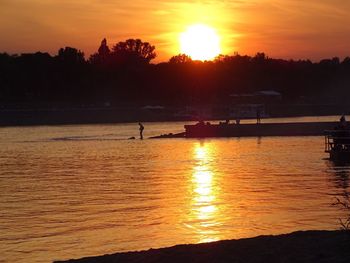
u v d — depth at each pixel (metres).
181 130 194.12
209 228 35.81
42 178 65.88
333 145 83.06
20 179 65.12
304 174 62.94
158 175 66.25
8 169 77.94
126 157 93.00
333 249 21.17
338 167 69.44
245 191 51.16
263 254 21.22
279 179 59.16
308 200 45.06
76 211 42.94
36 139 156.62
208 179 61.03
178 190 53.12
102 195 51.00
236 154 92.19
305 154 88.38
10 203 47.19
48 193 52.91
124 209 43.41
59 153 105.50
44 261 29.34
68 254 30.59
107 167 77.69
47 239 34.03
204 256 21.70
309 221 36.59
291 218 37.84
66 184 59.62
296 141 118.50
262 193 49.66
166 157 91.00
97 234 35.06
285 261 20.19
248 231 34.53
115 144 126.38
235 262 20.64
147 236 34.22
